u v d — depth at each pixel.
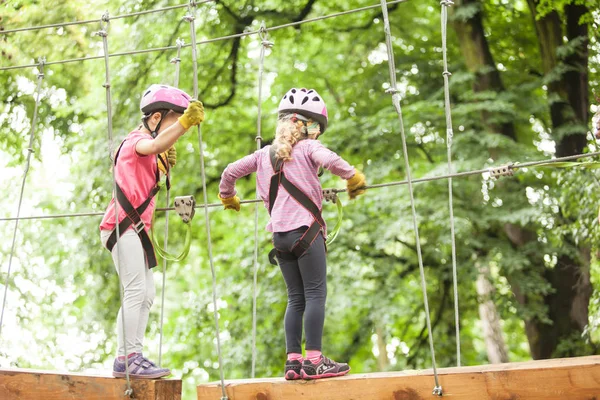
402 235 12.55
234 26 12.85
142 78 12.42
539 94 13.68
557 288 11.87
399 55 13.55
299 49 14.14
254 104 14.09
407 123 12.29
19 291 13.52
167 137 4.43
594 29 11.39
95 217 12.49
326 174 12.94
